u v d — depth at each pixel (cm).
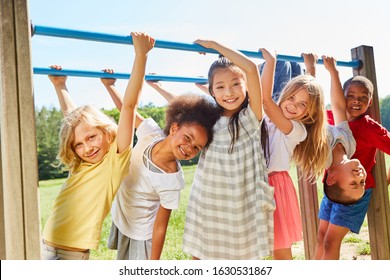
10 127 167
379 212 296
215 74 223
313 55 271
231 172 214
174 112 224
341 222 278
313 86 252
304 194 296
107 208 205
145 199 217
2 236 165
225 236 212
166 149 219
